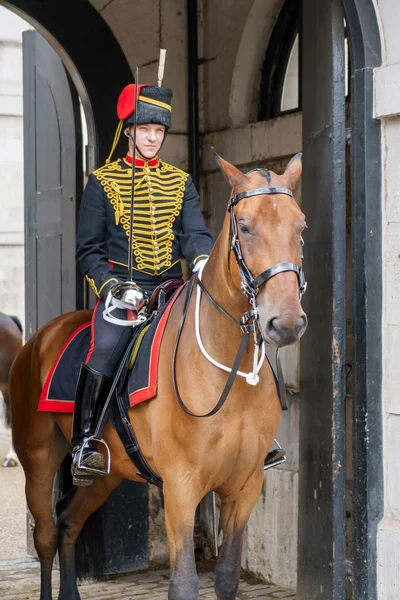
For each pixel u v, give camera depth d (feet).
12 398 27.32
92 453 21.09
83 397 21.76
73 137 32.50
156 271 22.79
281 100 32.63
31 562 33.58
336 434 22.67
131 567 32.30
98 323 22.36
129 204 22.65
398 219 22.13
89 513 26.50
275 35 32.42
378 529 22.17
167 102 22.56
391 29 22.09
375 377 22.36
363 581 22.26
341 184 22.70
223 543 20.58
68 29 31.24
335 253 22.68
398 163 22.12
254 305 17.03
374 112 22.27
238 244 17.48
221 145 33.22
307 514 24.70
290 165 18.31
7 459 52.26
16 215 62.03
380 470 22.43
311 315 24.64
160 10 33.40
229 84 32.99
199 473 19.44
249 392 19.49
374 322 22.36
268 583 30.04
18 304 62.34
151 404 20.33
